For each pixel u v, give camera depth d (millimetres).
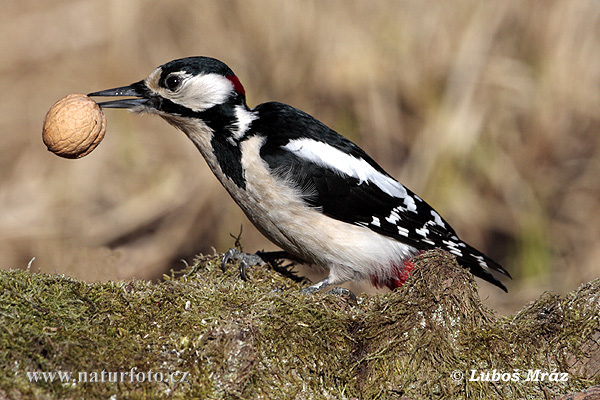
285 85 11852
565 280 10883
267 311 4762
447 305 4902
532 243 11109
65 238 11039
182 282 5109
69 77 12859
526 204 11305
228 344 4457
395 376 4801
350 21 11891
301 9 11875
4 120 12422
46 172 11891
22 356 4117
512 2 11805
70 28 13297
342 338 4859
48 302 4484
